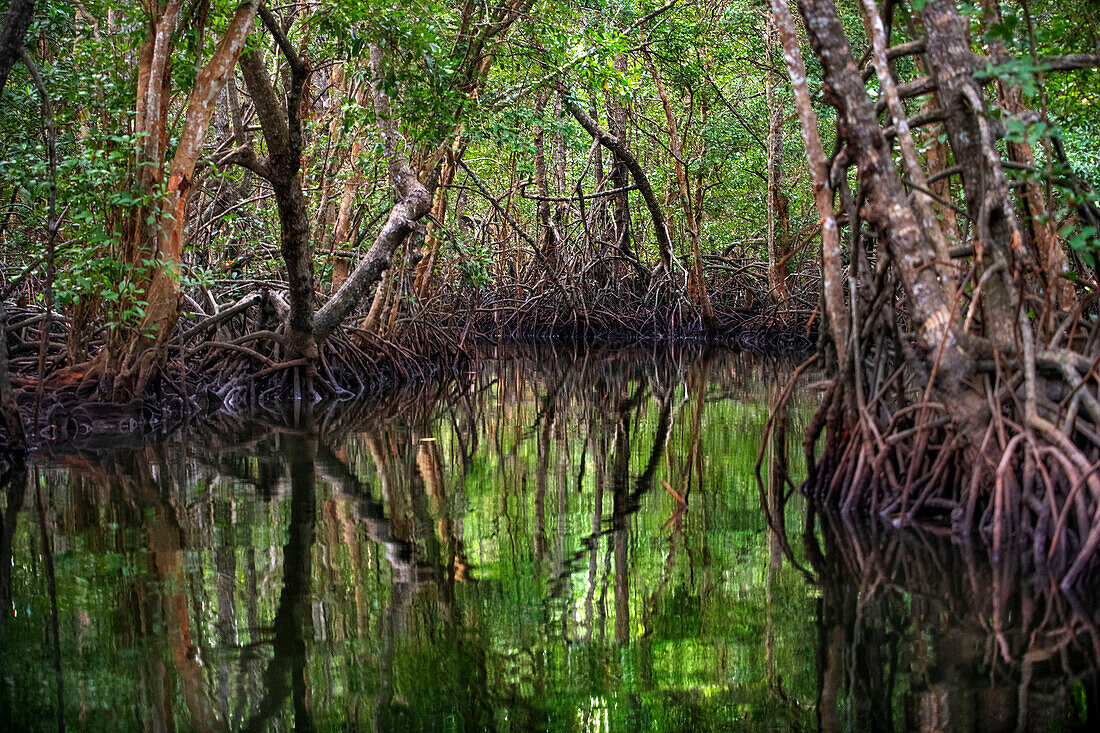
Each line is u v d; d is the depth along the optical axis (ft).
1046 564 14.90
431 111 35.45
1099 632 12.07
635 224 80.28
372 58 36.55
